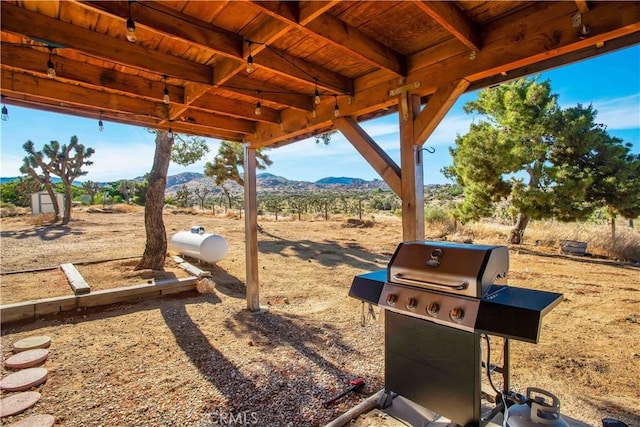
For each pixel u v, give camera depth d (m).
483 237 9.52
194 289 5.36
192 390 2.56
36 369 2.85
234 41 1.99
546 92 7.54
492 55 1.90
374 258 7.89
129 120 3.58
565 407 2.27
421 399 1.92
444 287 1.70
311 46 2.22
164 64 2.28
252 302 4.44
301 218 16.38
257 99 2.96
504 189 8.08
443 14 1.67
